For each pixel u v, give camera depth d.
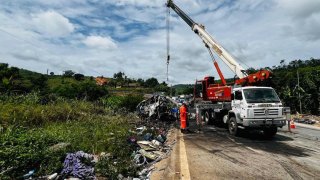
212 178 7.11
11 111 12.49
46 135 8.62
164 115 21.22
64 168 6.53
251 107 13.42
